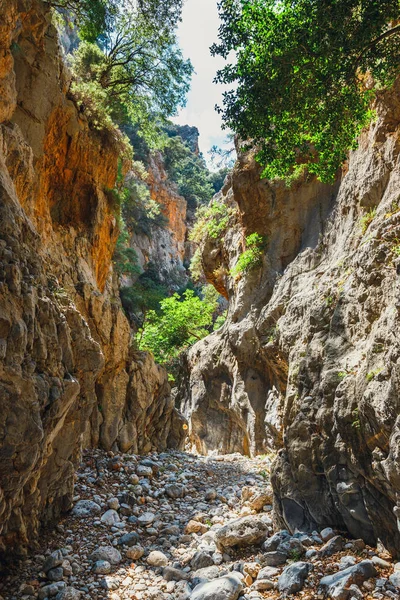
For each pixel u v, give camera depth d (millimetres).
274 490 6789
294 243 12992
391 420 4523
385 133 8125
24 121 9016
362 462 5141
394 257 5934
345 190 9820
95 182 12688
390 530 4809
